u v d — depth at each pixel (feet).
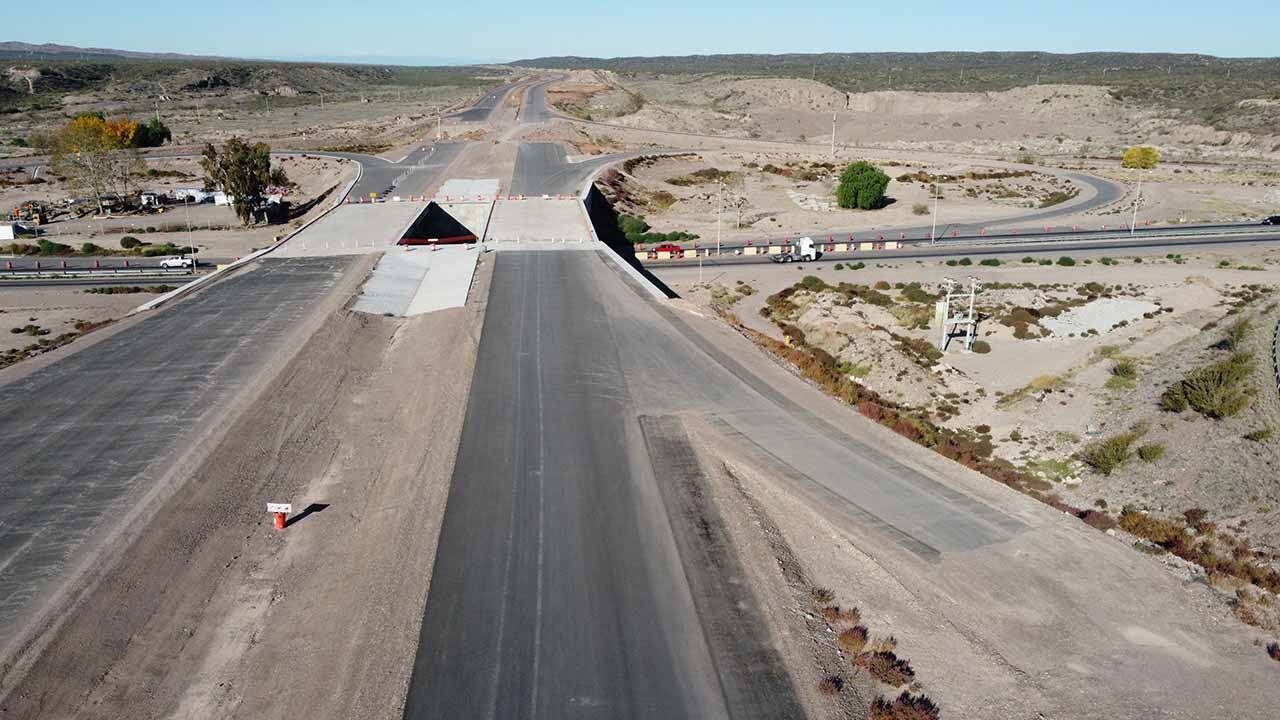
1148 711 65.67
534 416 117.60
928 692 68.33
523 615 75.41
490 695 65.82
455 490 97.35
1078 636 74.33
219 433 111.75
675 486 98.58
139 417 116.67
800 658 70.95
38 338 169.37
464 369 135.33
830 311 187.01
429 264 206.18
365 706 64.95
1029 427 130.11
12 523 90.48
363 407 125.18
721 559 84.53
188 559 86.02
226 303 170.91
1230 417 120.47
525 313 164.45
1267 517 97.14
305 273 194.59
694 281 217.97
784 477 101.60
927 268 228.84
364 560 84.84
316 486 102.12
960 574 82.89
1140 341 166.09
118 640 74.08
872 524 91.56
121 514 92.27
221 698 67.21
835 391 136.05
